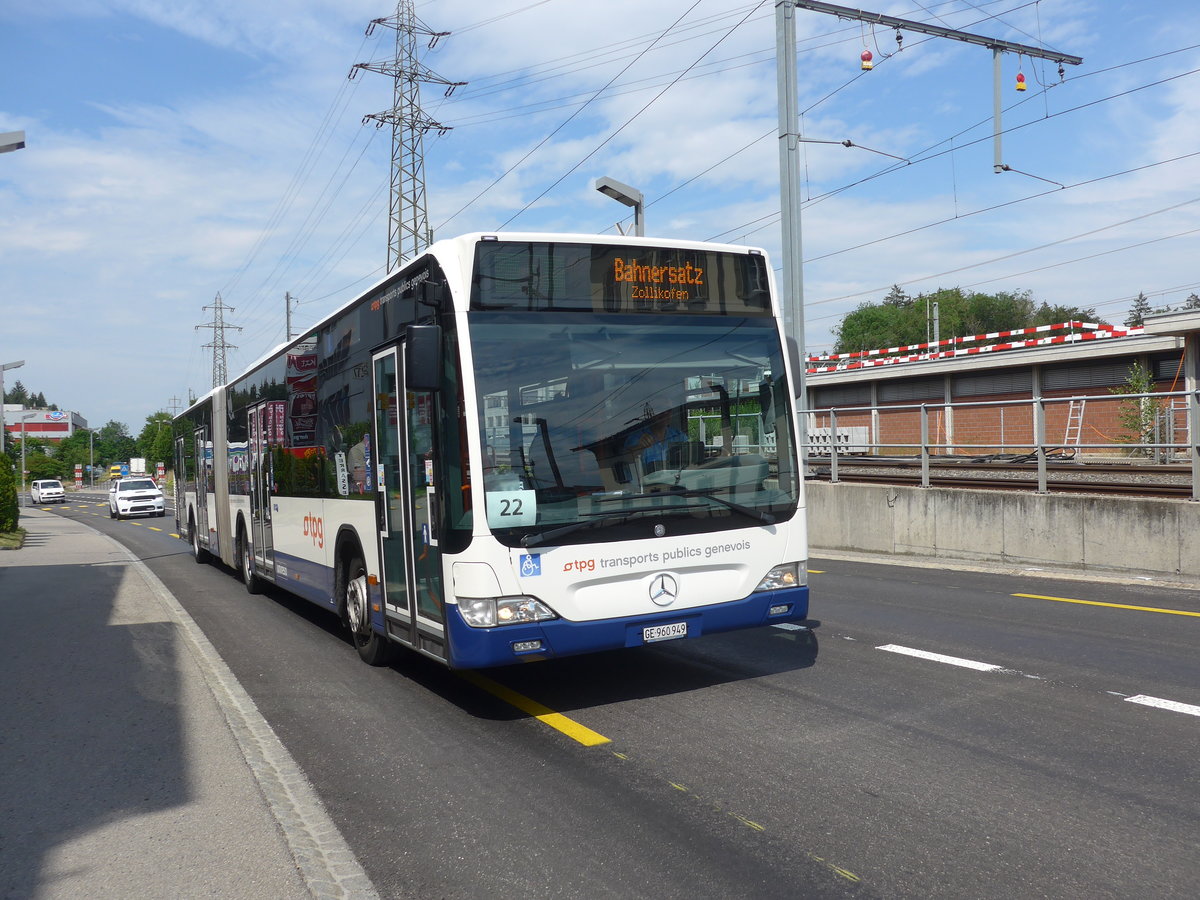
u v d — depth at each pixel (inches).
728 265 270.4
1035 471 644.7
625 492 246.2
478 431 233.5
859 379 1558.8
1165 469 543.8
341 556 346.0
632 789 195.9
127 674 308.8
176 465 855.7
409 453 267.1
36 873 160.1
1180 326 1013.8
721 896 147.6
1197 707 236.7
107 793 197.8
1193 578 439.2
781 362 274.4
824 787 192.1
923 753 210.2
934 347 1518.2
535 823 179.9
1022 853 158.7
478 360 236.8
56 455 6023.6
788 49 705.0
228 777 206.7
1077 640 318.0
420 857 166.1
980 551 537.3
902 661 297.0
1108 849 159.2
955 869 153.6
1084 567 483.2
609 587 242.5
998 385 1371.8
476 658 230.8
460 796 196.2
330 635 400.5
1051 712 236.5
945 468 733.3
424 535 256.7
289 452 420.8
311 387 381.7
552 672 305.1
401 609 279.3
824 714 243.0
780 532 266.1
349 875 157.9
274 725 255.0
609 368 250.4
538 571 234.5
